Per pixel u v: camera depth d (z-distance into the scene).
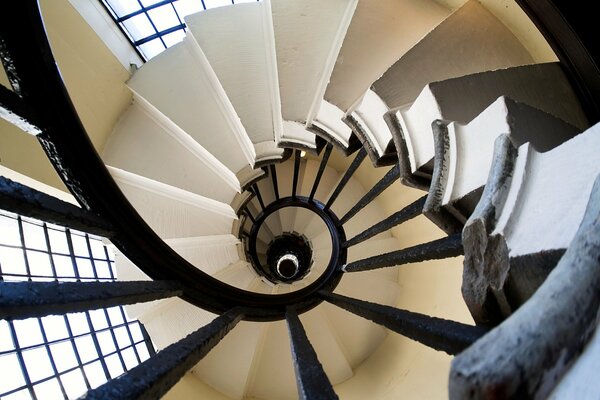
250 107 3.77
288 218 6.22
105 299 1.05
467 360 0.46
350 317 5.10
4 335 2.78
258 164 3.98
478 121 1.25
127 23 4.47
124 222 1.63
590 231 0.55
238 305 2.28
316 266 5.86
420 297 4.39
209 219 4.46
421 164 1.71
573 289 0.49
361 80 2.52
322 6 3.13
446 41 2.12
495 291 0.84
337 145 3.01
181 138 4.27
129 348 4.06
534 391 0.43
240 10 4.02
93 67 3.77
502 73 1.65
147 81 4.30
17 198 0.92
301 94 3.02
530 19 1.83
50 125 1.24
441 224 1.34
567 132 1.20
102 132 4.02
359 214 5.81
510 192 0.92
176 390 3.93
